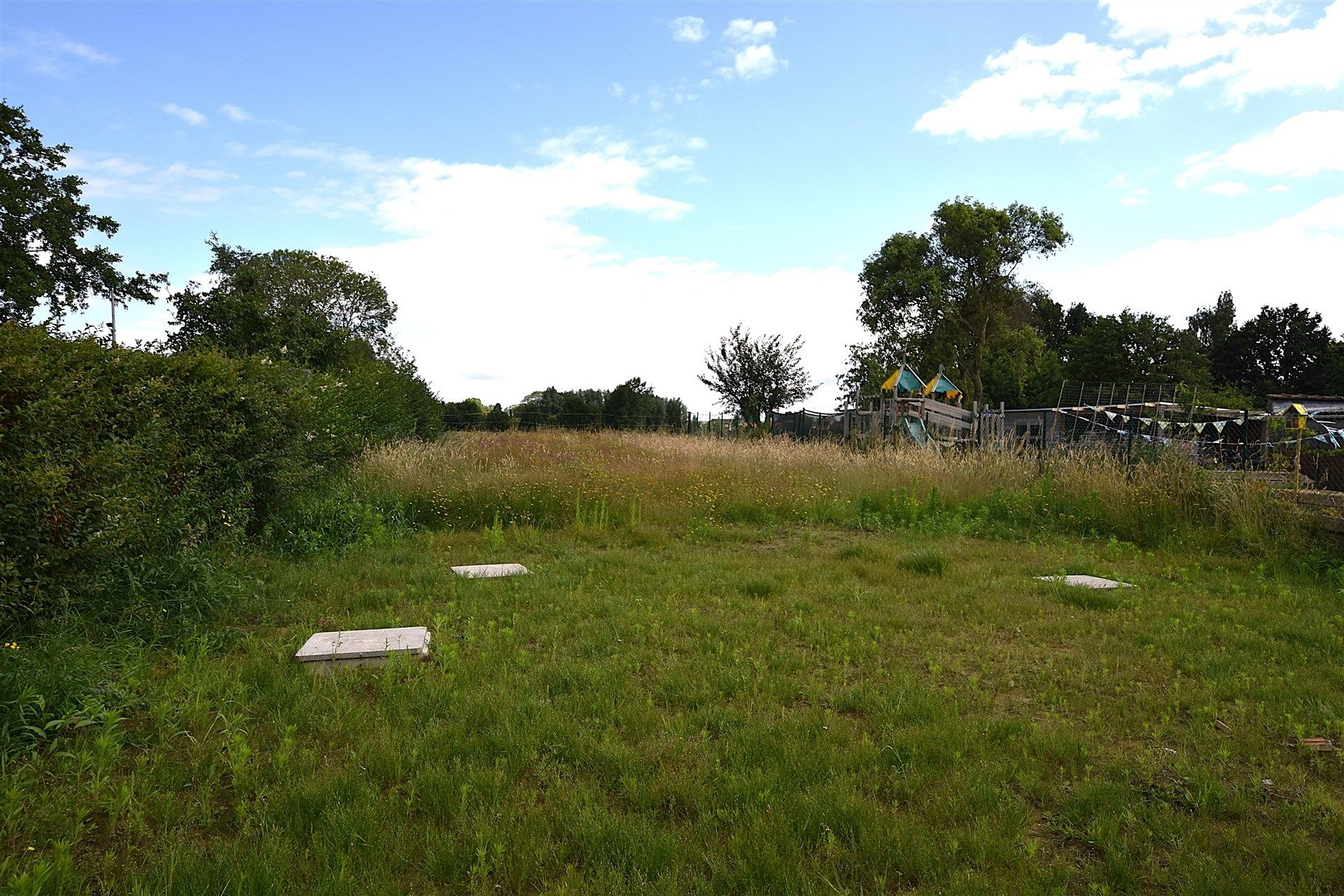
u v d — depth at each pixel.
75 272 26.78
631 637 5.46
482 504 11.42
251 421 8.34
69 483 5.14
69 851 2.71
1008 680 4.60
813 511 12.41
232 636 5.33
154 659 4.89
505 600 6.46
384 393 19.52
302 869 2.66
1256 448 13.78
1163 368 49.41
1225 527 9.68
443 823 2.99
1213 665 4.86
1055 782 3.40
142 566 5.72
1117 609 6.41
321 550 8.72
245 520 7.95
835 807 3.03
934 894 2.57
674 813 3.11
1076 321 66.50
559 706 4.09
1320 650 5.27
